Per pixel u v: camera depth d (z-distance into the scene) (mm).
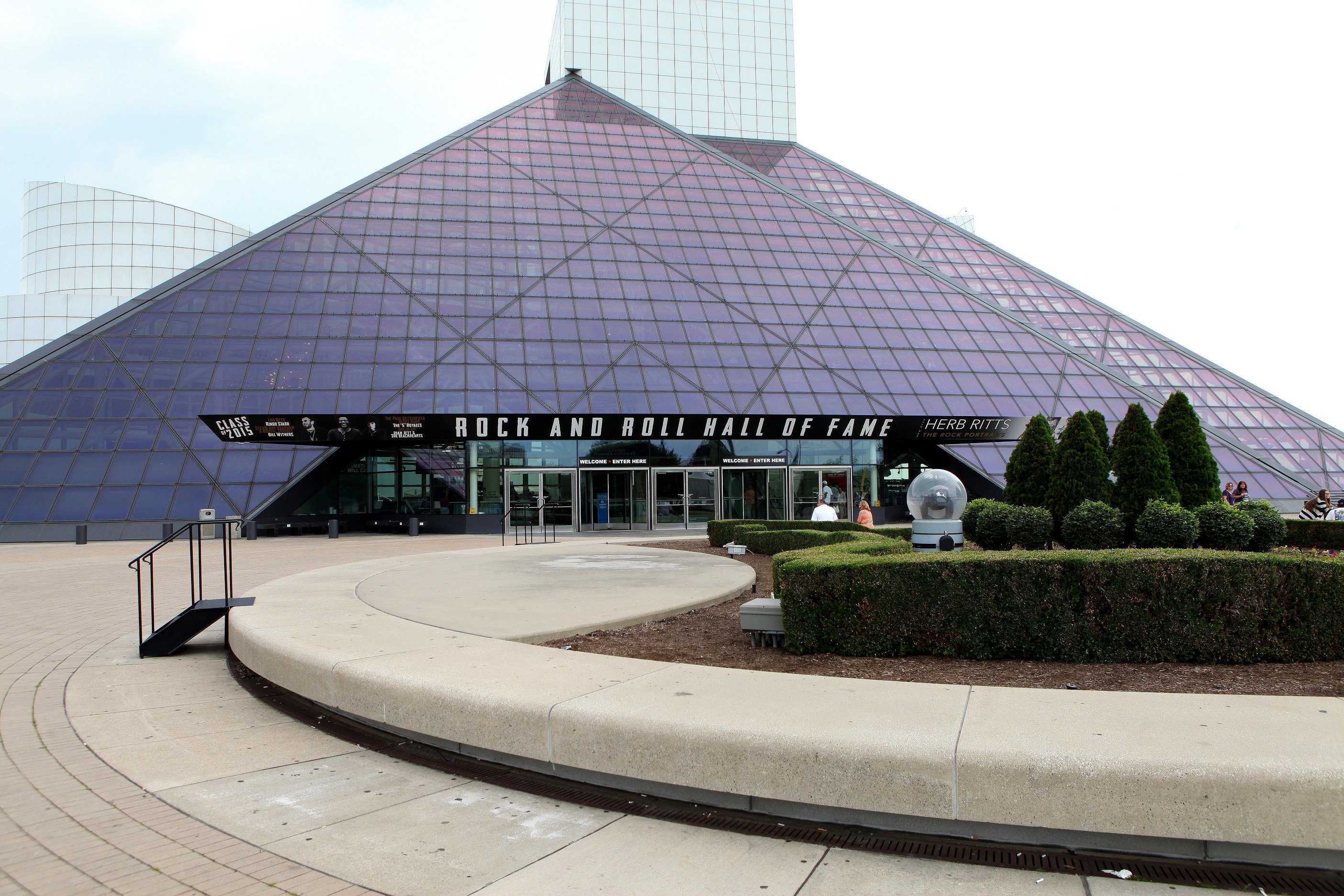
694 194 51281
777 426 35875
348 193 44625
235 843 4820
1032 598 8070
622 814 5266
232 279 38531
